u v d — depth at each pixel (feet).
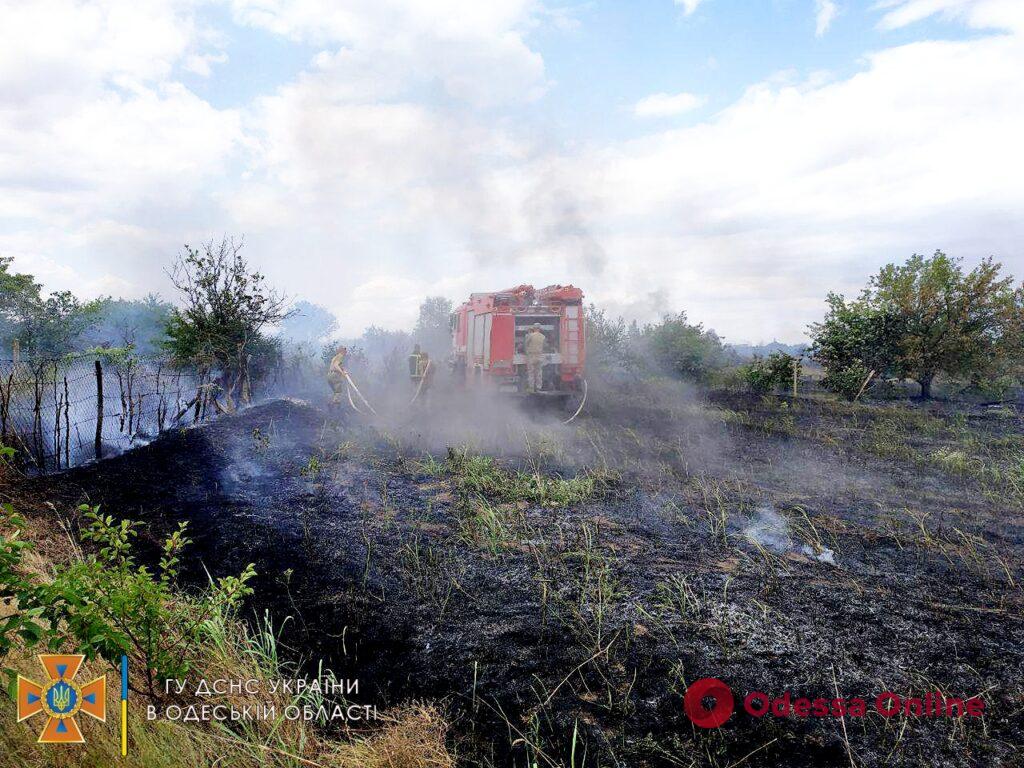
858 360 58.75
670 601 16.06
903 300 56.95
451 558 19.01
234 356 43.60
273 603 16.37
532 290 49.52
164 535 20.58
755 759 10.58
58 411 28.02
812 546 20.02
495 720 11.75
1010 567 18.34
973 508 24.12
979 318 56.18
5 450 10.07
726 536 20.80
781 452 34.12
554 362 48.01
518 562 18.69
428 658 13.85
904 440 37.65
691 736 11.16
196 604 14.35
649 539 20.52
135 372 42.04
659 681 12.76
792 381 61.87
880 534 21.11
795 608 15.71
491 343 47.14
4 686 10.39
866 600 16.16
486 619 15.42
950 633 14.52
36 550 17.65
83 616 9.82
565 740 11.14
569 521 22.24
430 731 11.38
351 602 16.38
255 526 21.63
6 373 36.11
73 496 23.71
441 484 26.94
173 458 29.96
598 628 14.76
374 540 20.52
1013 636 14.38
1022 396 58.80
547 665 13.43
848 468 30.40
